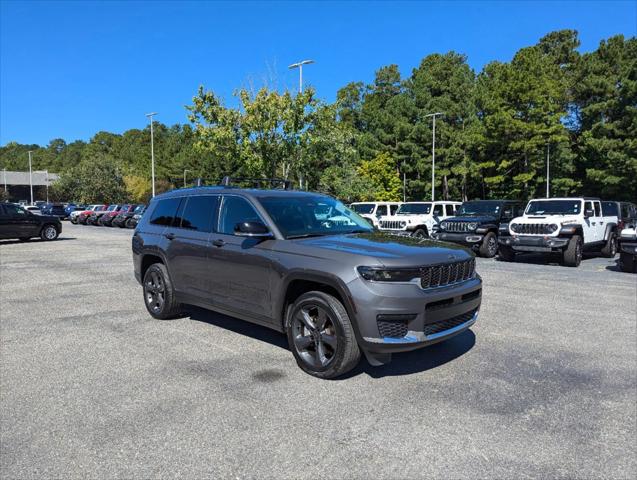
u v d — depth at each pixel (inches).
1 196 3213.6
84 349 202.4
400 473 111.6
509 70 1601.9
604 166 1573.6
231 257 198.2
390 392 156.7
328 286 168.6
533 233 508.4
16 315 264.2
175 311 245.8
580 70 1739.7
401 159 1968.5
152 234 252.2
